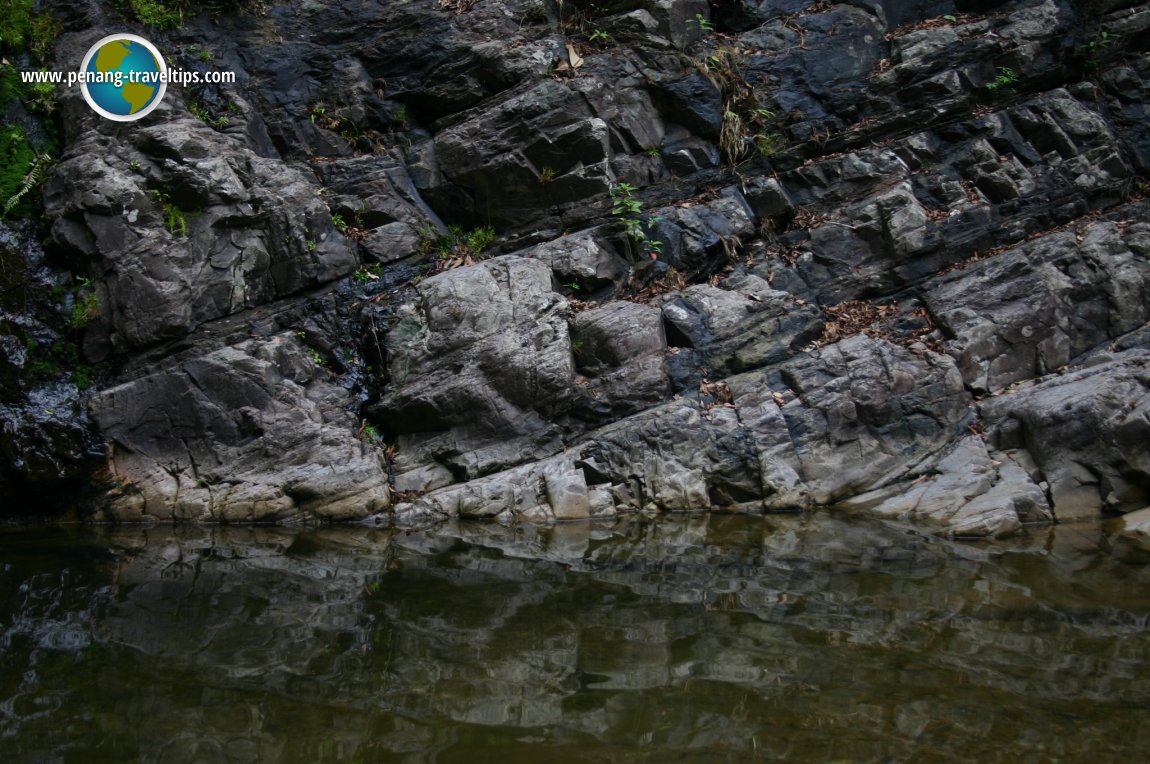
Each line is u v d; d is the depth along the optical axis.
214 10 8.27
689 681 2.92
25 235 6.96
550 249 7.52
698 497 6.15
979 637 3.34
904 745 2.44
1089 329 6.76
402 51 8.36
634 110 8.16
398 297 7.29
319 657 3.17
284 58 8.30
